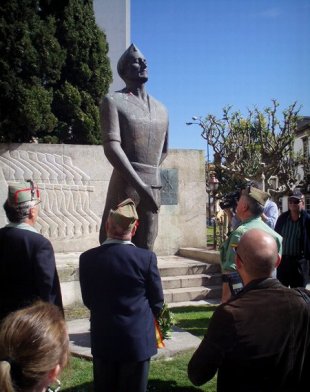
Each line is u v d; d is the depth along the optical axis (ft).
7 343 4.27
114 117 15.01
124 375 9.62
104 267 9.57
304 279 18.60
